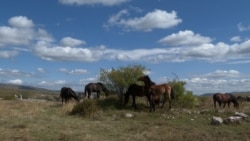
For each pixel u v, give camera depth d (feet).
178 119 71.56
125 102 88.74
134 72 99.04
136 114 76.79
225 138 51.85
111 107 86.69
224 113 81.00
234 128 60.64
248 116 74.49
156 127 60.70
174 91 95.04
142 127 59.93
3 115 68.13
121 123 64.95
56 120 65.67
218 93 100.27
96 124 62.44
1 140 46.16
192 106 99.04
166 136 51.93
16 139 47.14
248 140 51.03
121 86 98.89
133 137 51.37
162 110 85.46
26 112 75.82
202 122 67.82
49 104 102.42
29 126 56.80
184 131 57.21
